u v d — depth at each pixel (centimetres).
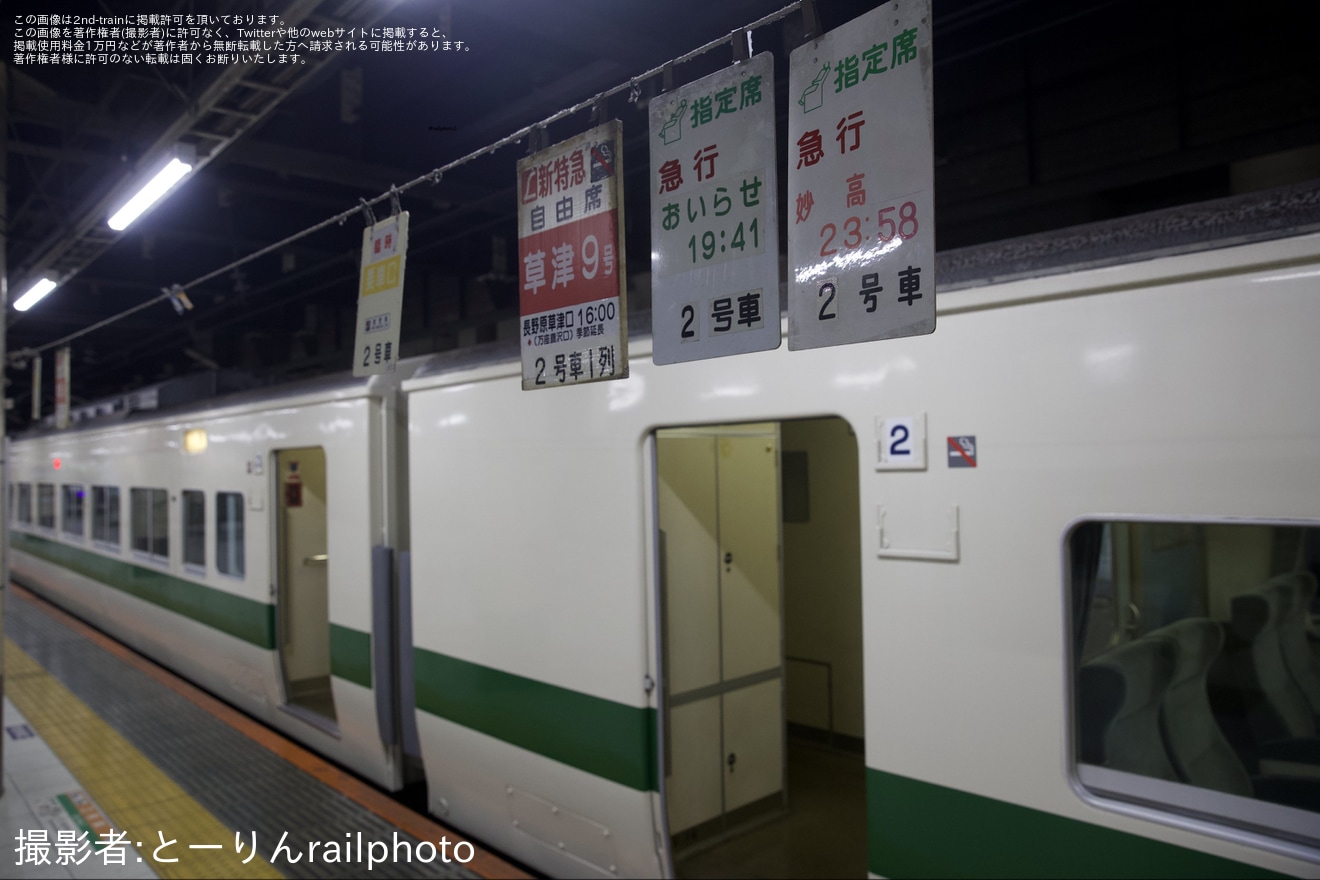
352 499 502
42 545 1193
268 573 601
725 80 214
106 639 928
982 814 239
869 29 188
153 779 517
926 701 249
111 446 912
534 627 380
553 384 258
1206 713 215
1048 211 551
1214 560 214
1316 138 425
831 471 526
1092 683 226
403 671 473
